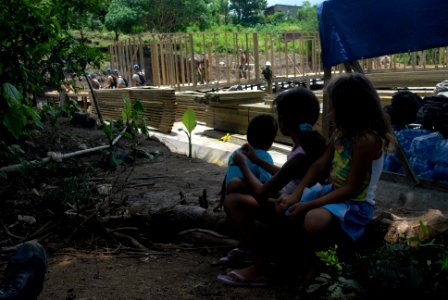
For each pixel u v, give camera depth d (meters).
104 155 7.47
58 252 3.98
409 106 5.88
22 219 4.68
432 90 9.98
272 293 3.06
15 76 5.98
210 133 10.55
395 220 3.42
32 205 5.16
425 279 2.68
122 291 3.16
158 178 6.40
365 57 5.46
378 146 2.88
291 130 3.21
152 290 3.16
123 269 3.57
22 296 2.51
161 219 4.26
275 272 3.36
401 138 5.74
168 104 10.84
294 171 3.12
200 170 6.93
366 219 3.03
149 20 32.56
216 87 17.89
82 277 3.43
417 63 17.03
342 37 5.57
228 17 48.66
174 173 6.74
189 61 18.92
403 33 5.16
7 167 5.72
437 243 2.97
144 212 4.57
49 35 6.09
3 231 4.45
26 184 5.96
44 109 8.99
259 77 19.12
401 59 18.20
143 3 31.00
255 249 3.21
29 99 7.63
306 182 3.09
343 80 2.90
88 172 6.78
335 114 2.92
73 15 7.47
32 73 6.66
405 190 5.25
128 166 7.33
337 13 5.55
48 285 3.30
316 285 2.87
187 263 3.67
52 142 8.08
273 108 3.33
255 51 19.14
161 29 32.97
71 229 4.37
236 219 3.20
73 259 3.82
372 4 5.30
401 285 2.63
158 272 3.49
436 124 5.42
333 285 2.81
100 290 3.19
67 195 4.96
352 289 2.84
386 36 5.28
